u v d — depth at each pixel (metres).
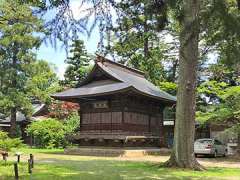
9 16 39.72
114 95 34.66
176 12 13.52
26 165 19.09
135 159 27.52
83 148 34.50
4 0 39.19
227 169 19.77
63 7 12.96
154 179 14.98
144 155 33.00
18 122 57.50
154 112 40.31
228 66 12.62
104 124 36.16
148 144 38.78
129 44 14.94
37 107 60.72
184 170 18.50
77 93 36.03
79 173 16.50
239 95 31.55
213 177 16.27
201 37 18.67
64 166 19.59
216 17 10.84
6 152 20.50
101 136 35.09
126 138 33.59
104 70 36.47
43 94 51.06
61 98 36.84
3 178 14.30
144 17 13.54
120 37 14.34
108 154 32.28
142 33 14.28
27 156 28.48
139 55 49.38
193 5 13.98
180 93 19.45
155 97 36.50
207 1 11.99
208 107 35.53
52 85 56.78
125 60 49.66
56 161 23.66
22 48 48.31
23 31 33.94
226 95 31.44
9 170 16.89
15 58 50.62
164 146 42.22
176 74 54.31
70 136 40.69
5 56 49.91
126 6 13.52
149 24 14.04
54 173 16.27
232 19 10.58
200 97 44.53
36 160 24.38
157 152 34.94
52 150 39.66
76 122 45.94
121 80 35.56
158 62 50.72
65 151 34.41
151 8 13.23
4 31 45.91
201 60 44.06
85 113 37.97
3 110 53.47
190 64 19.17
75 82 56.31
